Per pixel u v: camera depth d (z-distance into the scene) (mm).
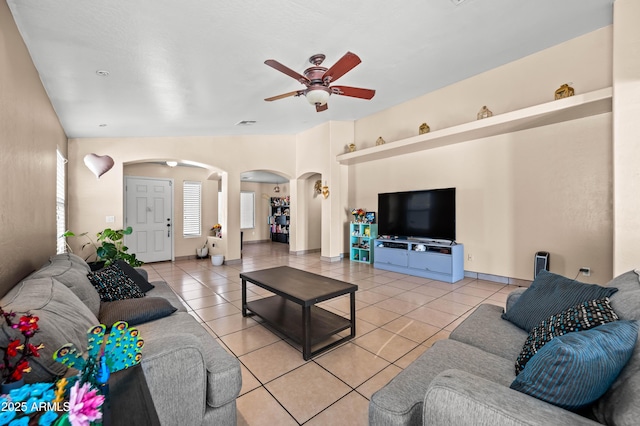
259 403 1803
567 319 1387
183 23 2324
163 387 1214
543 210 4062
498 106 4348
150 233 6730
